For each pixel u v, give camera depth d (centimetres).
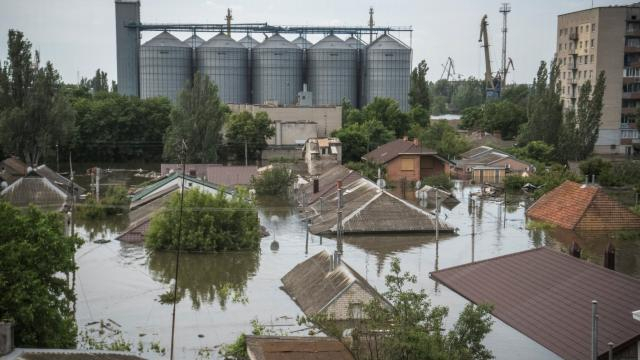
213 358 3238
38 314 2786
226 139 11719
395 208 6166
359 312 3359
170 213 5447
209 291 4381
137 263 5112
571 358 2469
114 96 13650
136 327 3706
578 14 13350
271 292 4269
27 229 2952
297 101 15462
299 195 7850
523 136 11950
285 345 2716
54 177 8194
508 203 7875
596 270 3000
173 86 15600
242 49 15900
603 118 12850
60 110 9988
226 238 5388
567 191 6381
